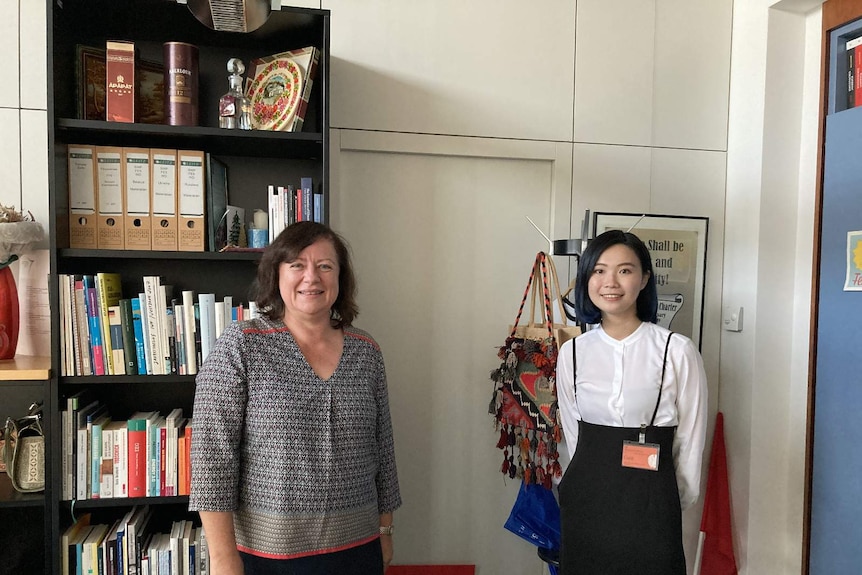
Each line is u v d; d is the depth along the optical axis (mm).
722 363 2617
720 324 2627
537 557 2500
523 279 2486
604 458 1775
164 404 2152
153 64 2010
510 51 2424
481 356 2457
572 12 2471
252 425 1354
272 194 1960
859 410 2154
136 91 1900
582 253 2043
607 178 2518
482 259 2453
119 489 1837
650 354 1786
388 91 2326
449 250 2428
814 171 2408
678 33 2564
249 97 2053
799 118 2471
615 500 1742
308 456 1358
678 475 1819
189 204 1929
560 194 2480
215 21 1537
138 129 1805
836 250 2264
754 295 2451
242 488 1374
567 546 1818
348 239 2344
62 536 1812
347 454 1411
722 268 2629
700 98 2590
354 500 1419
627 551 1718
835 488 2240
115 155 1882
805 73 2465
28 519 2051
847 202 2221
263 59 2080
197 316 1894
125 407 2125
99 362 1835
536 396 2045
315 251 1415
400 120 2338
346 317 1543
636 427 1756
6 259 1882
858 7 2215
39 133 2086
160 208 1912
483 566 2475
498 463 2473
